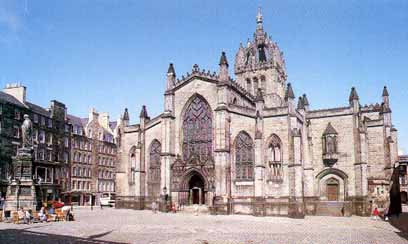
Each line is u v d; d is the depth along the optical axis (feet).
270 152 237.66
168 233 129.29
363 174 247.91
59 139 379.96
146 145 277.85
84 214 229.86
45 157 356.59
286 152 232.53
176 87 267.59
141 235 123.13
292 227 154.10
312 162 265.54
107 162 461.37
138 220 184.44
